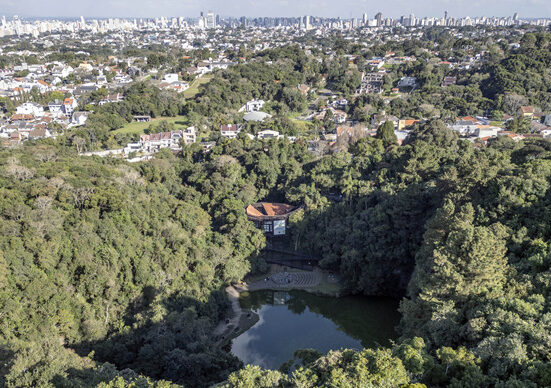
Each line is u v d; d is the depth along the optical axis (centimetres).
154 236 8462
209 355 6119
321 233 10106
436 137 12481
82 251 6975
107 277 6994
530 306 4512
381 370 3619
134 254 7669
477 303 5050
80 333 6384
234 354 7256
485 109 19150
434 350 4888
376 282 8806
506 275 5475
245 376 3778
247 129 17675
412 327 5772
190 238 9038
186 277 8269
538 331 4031
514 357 3853
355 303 8850
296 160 13350
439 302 5350
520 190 6950
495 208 6856
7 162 8962
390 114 19800
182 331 6669
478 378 3719
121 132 18238
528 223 6481
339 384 3488
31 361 4472
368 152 12612
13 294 5881
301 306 8794
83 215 7581
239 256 9519
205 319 7162
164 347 6238
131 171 10788
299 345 7506
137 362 6256
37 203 7200
